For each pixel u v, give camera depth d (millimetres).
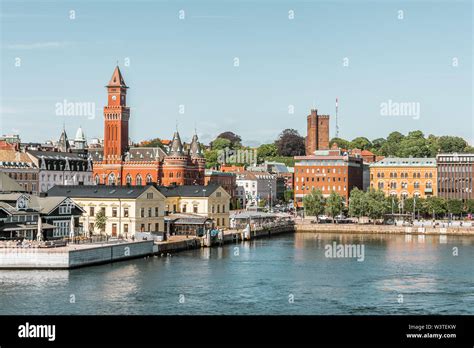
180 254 169500
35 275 130500
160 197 189125
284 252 178125
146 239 172000
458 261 160250
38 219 157000
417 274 139500
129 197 181500
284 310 107188
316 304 111000
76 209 173000
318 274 138500
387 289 123000
